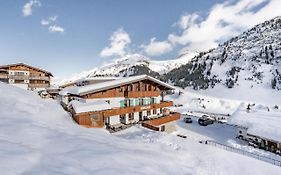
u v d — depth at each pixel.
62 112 28.27
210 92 128.00
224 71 151.00
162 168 12.25
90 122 26.42
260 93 114.81
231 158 17.89
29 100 27.27
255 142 32.47
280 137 29.05
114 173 9.48
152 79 35.03
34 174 7.83
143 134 24.56
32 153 9.75
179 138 22.69
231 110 90.81
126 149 14.33
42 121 17.70
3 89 29.11
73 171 8.78
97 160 10.62
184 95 112.94
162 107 37.19
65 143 12.49
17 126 13.98
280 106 95.38
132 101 33.47
